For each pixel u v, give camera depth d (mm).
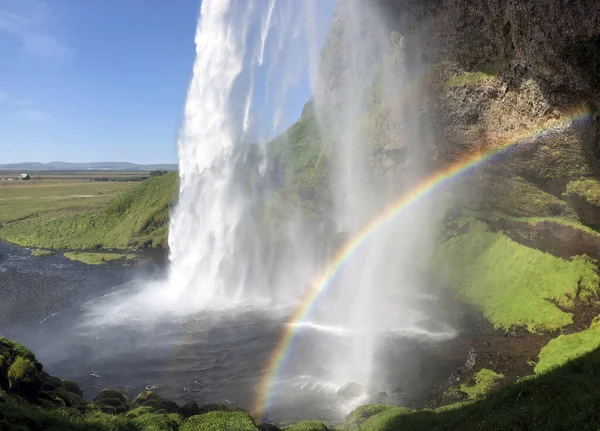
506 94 31188
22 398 15469
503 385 22031
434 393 23000
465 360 26172
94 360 28750
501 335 29141
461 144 36375
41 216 90875
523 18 27406
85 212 84250
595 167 28391
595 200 29547
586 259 32188
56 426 13578
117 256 59625
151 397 20594
